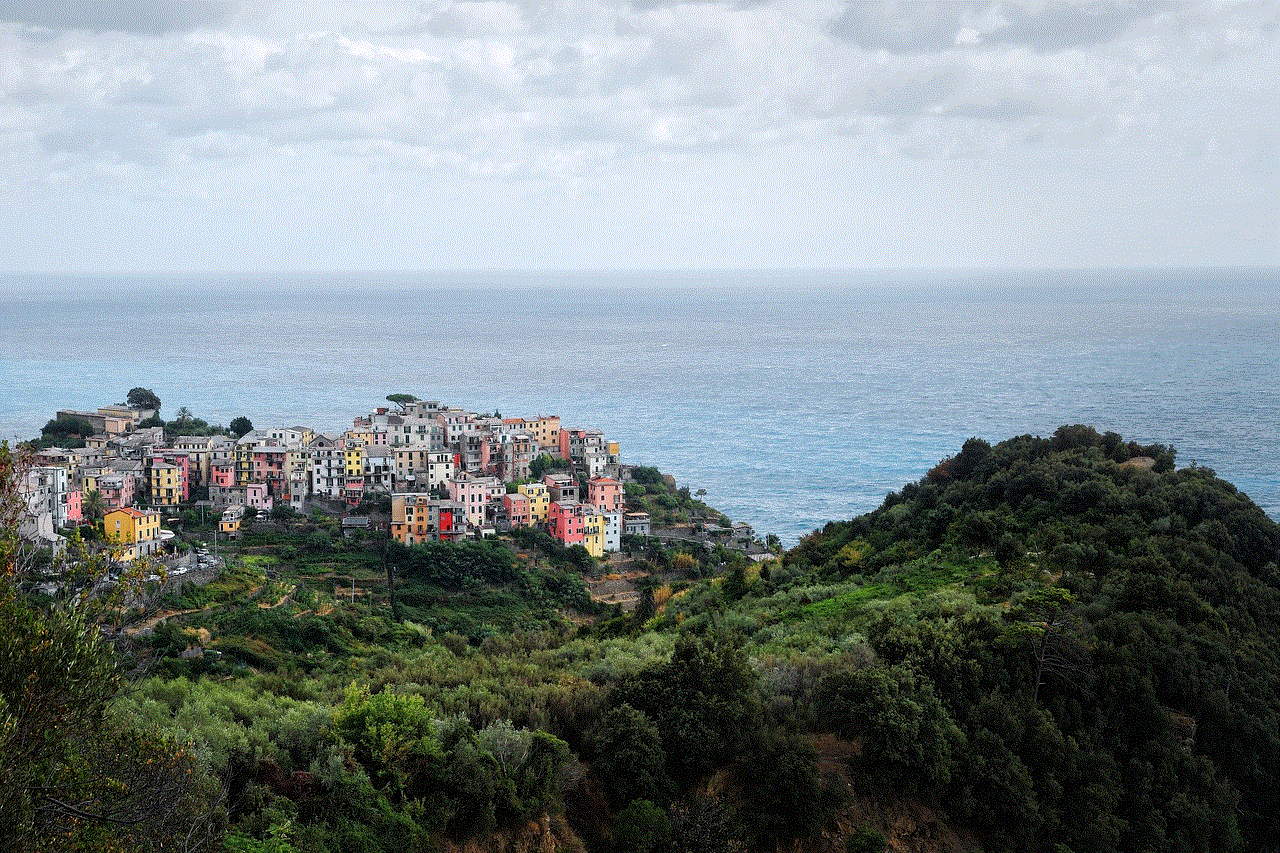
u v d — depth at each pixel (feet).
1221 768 334.65
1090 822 298.35
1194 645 351.46
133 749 199.52
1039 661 329.93
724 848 265.13
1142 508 480.64
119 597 210.18
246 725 308.81
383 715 274.16
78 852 176.14
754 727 295.89
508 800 263.90
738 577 545.44
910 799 294.66
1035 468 534.78
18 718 176.55
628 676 327.06
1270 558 451.12
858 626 393.91
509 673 374.43
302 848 230.27
